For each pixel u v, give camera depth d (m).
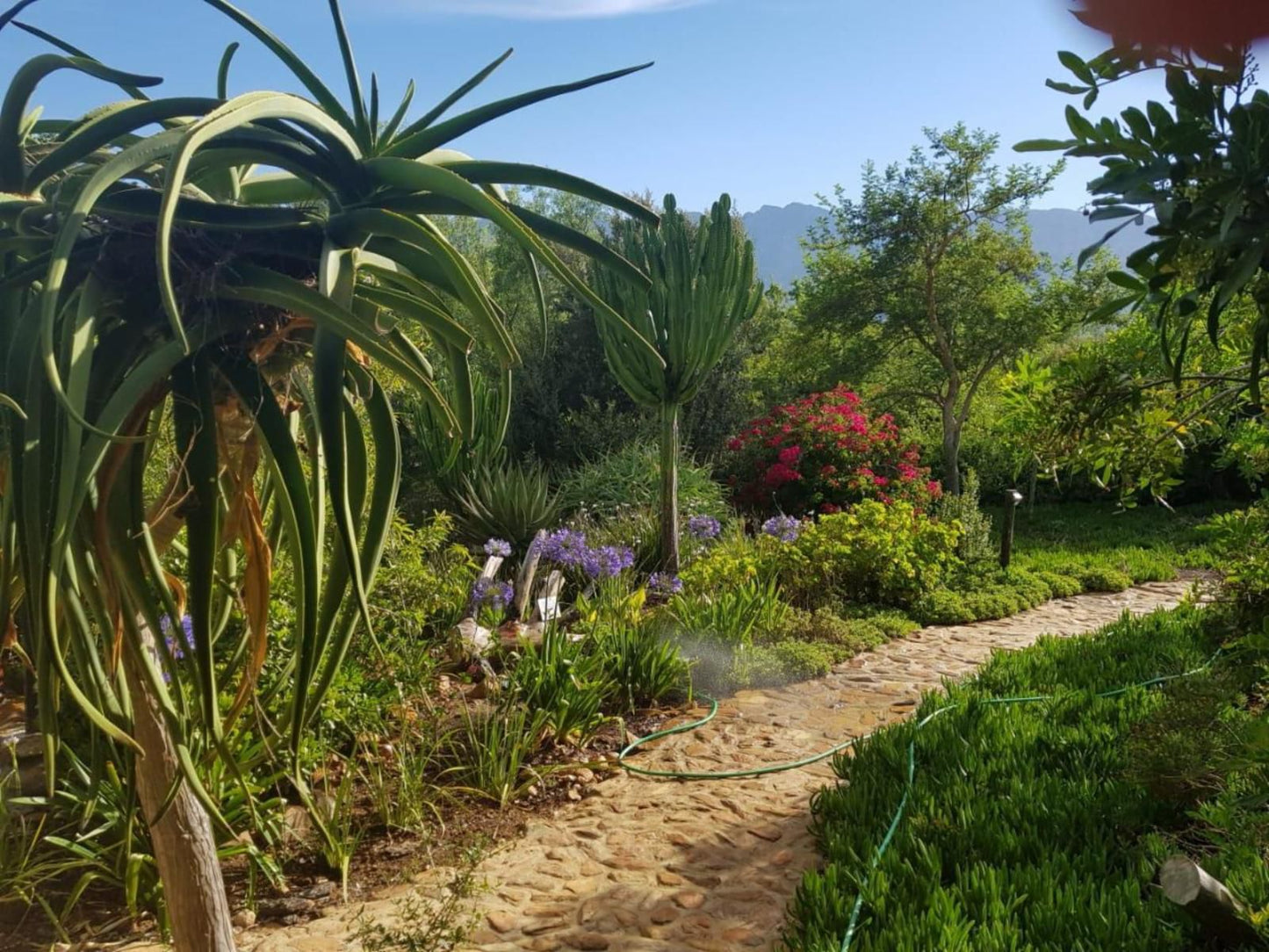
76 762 3.41
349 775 4.06
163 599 1.64
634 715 5.62
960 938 2.64
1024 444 2.64
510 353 1.66
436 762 4.75
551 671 5.29
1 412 1.61
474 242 23.20
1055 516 14.76
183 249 1.60
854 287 15.87
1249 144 1.34
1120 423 2.48
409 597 5.06
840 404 13.30
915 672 6.53
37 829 3.50
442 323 1.79
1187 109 1.36
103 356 1.58
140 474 1.62
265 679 3.83
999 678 5.43
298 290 1.55
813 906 3.06
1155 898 2.86
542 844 4.01
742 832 4.05
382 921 3.36
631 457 11.82
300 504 1.67
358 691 4.34
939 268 15.48
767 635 6.96
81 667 1.60
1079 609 8.77
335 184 1.67
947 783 3.81
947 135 15.15
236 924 3.37
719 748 5.10
